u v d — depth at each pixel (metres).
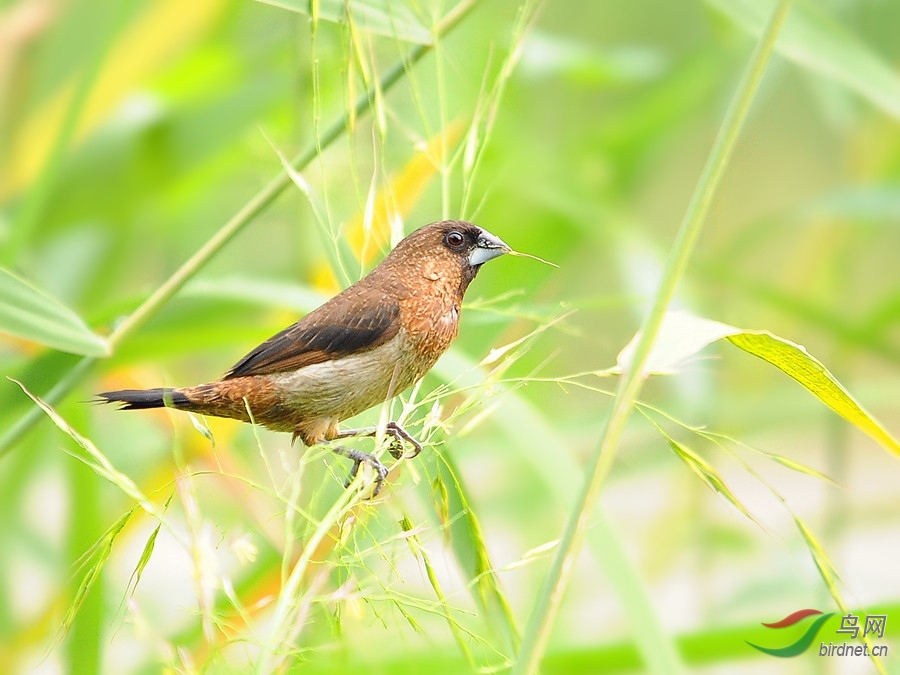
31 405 6.18
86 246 8.63
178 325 6.61
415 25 5.67
